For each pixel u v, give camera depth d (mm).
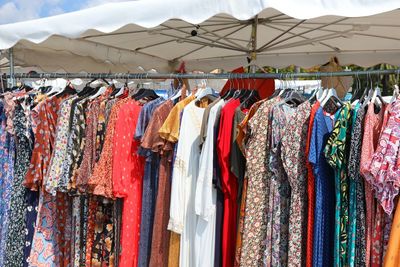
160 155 2326
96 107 2453
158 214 2314
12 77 3139
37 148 2580
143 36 4059
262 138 2053
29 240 2766
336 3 1840
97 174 2348
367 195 1816
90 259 2582
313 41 4062
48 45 3471
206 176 2131
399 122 1697
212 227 2182
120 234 2436
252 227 2062
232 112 2135
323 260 1935
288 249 1980
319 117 1902
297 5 1900
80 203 2629
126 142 2348
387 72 2010
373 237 1812
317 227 1918
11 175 2842
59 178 2465
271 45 4238
